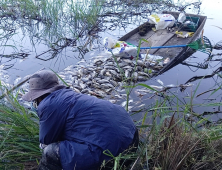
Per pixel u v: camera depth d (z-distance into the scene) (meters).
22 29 7.53
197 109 3.98
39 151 2.76
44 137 2.41
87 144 2.25
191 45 5.83
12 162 2.71
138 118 3.77
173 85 4.70
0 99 3.38
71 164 2.26
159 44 6.35
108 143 2.23
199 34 6.88
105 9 9.58
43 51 6.19
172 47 5.97
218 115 3.82
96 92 4.50
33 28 7.58
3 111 2.88
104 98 4.35
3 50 6.18
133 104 4.15
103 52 6.09
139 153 2.71
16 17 8.27
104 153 2.15
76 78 4.98
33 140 2.88
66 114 2.32
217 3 10.91
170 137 2.56
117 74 4.98
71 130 2.35
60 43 6.68
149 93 4.43
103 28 7.93
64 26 7.69
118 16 9.02
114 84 4.72
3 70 5.26
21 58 5.81
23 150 2.84
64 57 5.92
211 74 5.10
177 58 5.67
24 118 2.98
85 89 4.52
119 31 7.75
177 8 10.20
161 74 5.14
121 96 4.38
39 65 5.53
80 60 5.77
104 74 5.04
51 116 2.30
